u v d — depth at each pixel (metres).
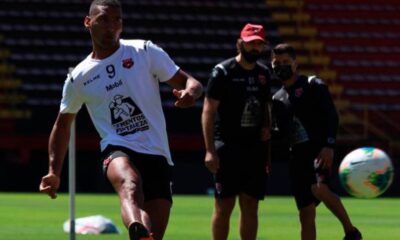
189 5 103.38
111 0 19.42
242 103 27.25
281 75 28.39
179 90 19.83
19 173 80.06
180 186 78.31
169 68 19.83
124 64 19.67
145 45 19.88
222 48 100.75
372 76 102.88
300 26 105.56
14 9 99.75
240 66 27.30
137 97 19.67
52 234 37.94
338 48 104.75
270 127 27.75
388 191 78.69
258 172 27.61
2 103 92.31
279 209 57.41
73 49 98.62
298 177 28.72
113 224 38.28
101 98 19.75
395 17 108.00
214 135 27.61
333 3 107.62
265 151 27.70
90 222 38.28
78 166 79.25
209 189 78.44
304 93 28.34
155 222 19.89
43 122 92.00
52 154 20.39
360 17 107.06
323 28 106.06
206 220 47.72
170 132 89.44
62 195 73.50
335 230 41.97
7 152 85.62
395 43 105.88
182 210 55.69
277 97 28.75
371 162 28.81
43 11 100.19
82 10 101.25
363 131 95.12
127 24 101.25
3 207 56.47
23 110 92.00
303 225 28.84
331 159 28.34
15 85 94.50
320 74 102.69
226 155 27.44
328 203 28.67
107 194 76.31
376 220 49.50
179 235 39.09
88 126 86.00
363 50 104.75
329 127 28.34
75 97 20.00
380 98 100.88
